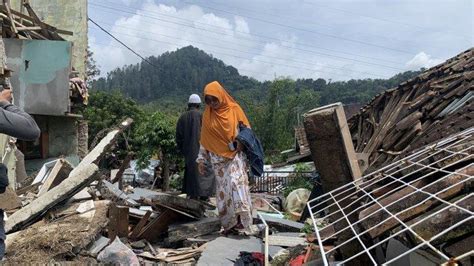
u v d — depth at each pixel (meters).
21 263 4.58
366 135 10.45
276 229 7.43
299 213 12.49
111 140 7.99
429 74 9.02
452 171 3.37
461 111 6.11
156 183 19.80
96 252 5.13
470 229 2.54
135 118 35.12
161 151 19.36
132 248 6.43
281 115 40.53
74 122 13.24
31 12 11.57
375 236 2.96
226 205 6.53
